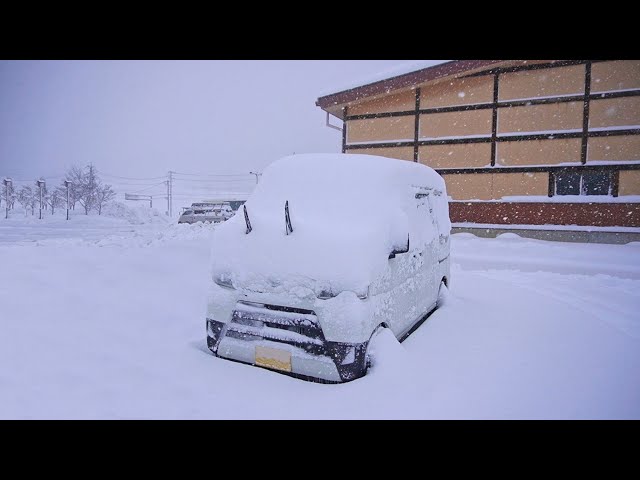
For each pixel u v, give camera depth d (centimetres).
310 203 381
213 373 336
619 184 1370
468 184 1570
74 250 622
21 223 2064
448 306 537
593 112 1395
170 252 654
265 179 426
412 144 1652
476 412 290
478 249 1309
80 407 283
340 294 319
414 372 334
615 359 388
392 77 1609
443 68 1544
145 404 291
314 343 323
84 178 3366
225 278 360
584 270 975
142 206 3169
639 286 739
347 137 1750
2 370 317
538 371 357
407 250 363
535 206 1475
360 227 347
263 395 307
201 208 2186
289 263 333
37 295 452
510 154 1508
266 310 341
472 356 382
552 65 1441
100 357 351
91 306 449
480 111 1545
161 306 478
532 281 787
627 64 1350
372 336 339
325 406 293
